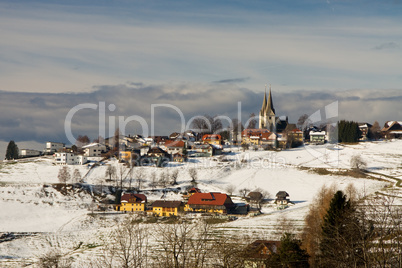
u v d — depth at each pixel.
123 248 82.56
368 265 59.88
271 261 75.19
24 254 128.50
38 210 172.38
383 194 165.38
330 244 73.31
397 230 66.50
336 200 84.38
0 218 160.88
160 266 69.00
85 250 124.69
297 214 152.12
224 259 63.97
